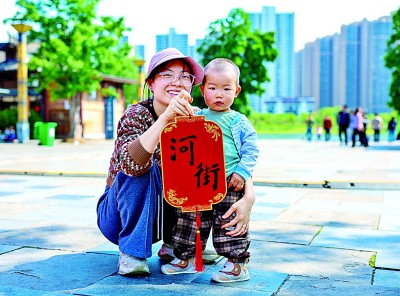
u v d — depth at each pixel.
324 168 10.66
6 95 30.17
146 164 2.84
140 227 2.93
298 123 56.00
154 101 3.06
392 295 2.66
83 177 9.14
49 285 2.79
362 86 104.75
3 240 3.89
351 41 104.12
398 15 31.44
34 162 12.49
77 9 25.25
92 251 3.55
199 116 2.77
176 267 3.03
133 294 2.64
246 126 2.97
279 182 7.79
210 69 2.98
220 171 2.80
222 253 2.90
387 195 6.77
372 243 3.91
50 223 4.60
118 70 28.20
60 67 25.47
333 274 3.06
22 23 24.42
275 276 3.00
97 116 31.09
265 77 38.22
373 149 19.73
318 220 4.89
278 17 108.69
